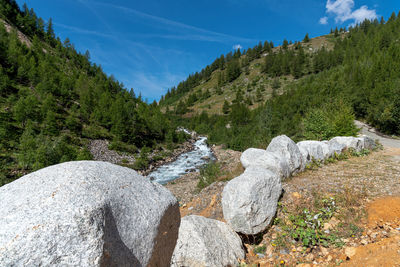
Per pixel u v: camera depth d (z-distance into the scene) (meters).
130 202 2.10
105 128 45.44
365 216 4.52
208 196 8.16
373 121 29.19
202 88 154.00
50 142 27.00
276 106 42.97
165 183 23.16
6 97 40.38
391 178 6.52
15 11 93.88
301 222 4.66
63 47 100.25
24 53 65.69
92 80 82.12
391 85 29.89
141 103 79.00
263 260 4.04
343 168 8.32
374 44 75.44
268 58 133.75
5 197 1.78
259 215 4.72
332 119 16.44
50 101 40.66
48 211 1.59
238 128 46.12
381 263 2.86
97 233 1.59
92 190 1.87
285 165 7.35
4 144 26.22
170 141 48.75
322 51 117.19
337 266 3.29
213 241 3.97
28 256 1.37
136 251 1.92
